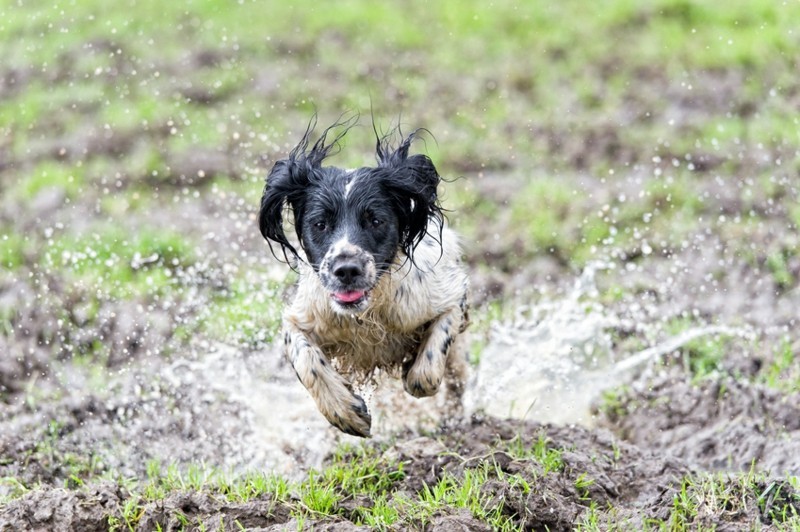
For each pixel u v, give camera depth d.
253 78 21.69
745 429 10.30
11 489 9.34
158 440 10.78
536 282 13.95
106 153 18.56
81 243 15.04
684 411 11.12
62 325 12.87
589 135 18.72
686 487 8.45
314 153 9.49
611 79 21.03
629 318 12.90
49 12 24.62
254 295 12.89
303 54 22.88
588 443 9.86
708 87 20.17
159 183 17.39
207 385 11.62
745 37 21.88
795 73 20.34
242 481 8.95
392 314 9.30
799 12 22.50
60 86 21.39
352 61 22.47
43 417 10.89
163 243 14.83
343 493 8.76
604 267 14.15
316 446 10.48
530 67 21.84
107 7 24.92
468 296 10.19
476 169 17.64
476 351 11.89
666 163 17.36
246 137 19.03
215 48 23.03
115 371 12.06
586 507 8.34
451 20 24.22
